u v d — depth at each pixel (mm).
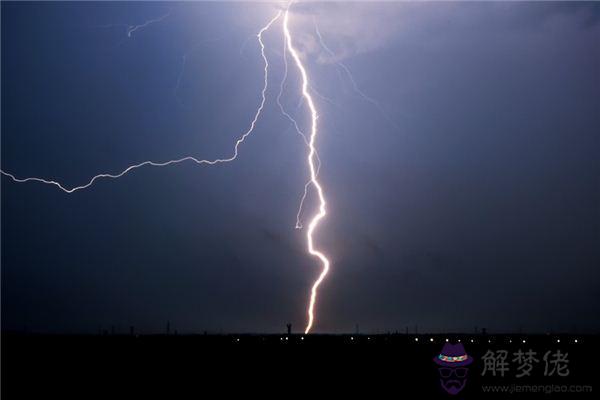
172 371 11648
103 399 9484
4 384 10469
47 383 10578
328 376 11195
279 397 9633
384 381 10812
